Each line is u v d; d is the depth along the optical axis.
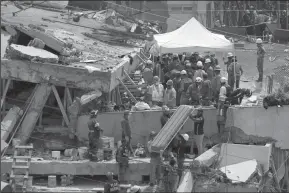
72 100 43.00
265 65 51.53
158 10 74.19
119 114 40.41
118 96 43.53
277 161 40.81
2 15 56.47
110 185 34.91
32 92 42.69
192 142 40.00
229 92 40.72
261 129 40.38
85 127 40.19
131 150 39.19
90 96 40.19
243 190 37.00
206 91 41.38
